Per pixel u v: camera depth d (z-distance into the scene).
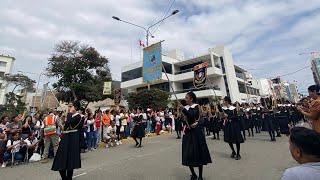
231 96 35.91
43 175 6.91
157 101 27.41
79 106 6.05
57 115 10.24
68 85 31.77
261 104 15.38
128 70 42.78
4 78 42.06
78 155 5.68
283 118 13.34
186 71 38.78
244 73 44.66
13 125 9.57
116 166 7.47
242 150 9.38
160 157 8.62
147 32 21.38
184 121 5.81
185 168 6.85
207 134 15.65
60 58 32.03
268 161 7.28
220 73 36.38
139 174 6.38
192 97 5.98
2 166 8.54
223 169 6.55
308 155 1.86
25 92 41.28
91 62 32.88
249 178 5.64
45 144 9.64
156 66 16.16
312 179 1.71
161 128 18.73
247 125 14.05
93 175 6.49
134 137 11.93
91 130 11.78
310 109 3.62
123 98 34.44
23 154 9.36
